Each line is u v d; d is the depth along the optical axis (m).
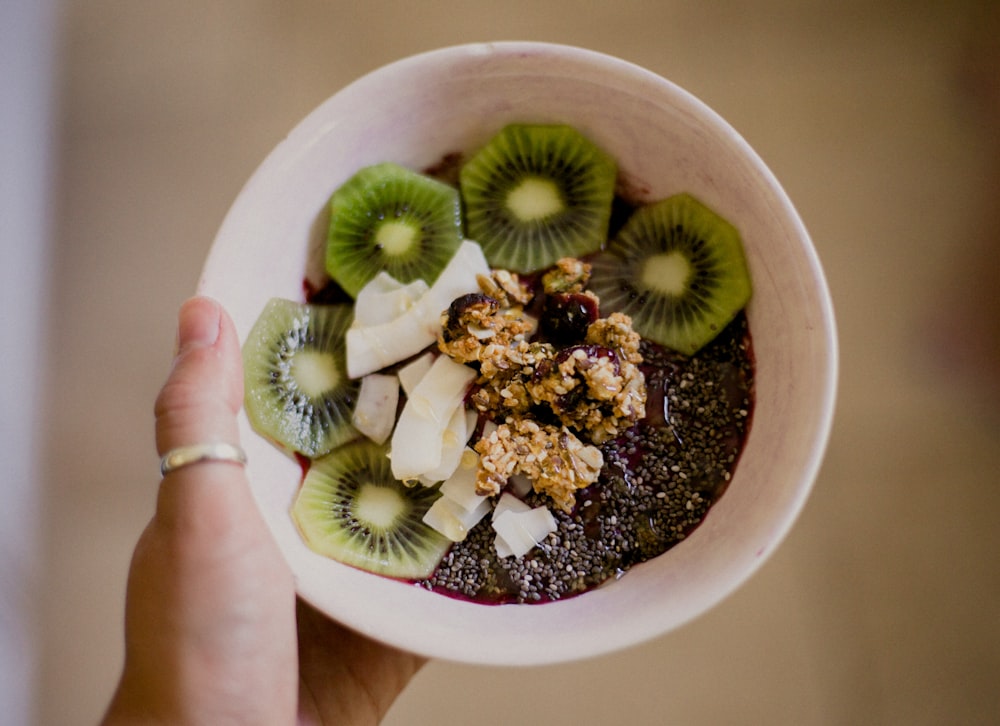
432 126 0.29
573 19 0.39
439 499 0.27
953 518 0.37
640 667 0.37
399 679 0.33
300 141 0.27
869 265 0.38
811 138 0.39
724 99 0.39
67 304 0.39
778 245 0.27
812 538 0.37
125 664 0.26
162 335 0.39
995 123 0.39
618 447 0.27
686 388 0.28
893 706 0.36
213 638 0.25
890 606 0.37
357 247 0.29
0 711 0.37
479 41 0.39
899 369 0.38
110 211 0.39
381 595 0.26
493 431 0.27
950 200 0.38
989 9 0.39
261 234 0.27
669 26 0.39
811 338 0.26
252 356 0.27
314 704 0.31
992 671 0.36
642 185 0.29
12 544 0.38
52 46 0.40
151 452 0.39
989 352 0.38
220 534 0.25
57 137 0.40
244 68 0.40
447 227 0.29
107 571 0.38
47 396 0.39
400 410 0.28
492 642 0.25
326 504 0.27
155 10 0.40
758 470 0.26
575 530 0.27
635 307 0.29
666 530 0.27
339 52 0.40
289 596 0.26
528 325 0.28
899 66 0.39
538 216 0.29
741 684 0.37
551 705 0.37
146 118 0.40
